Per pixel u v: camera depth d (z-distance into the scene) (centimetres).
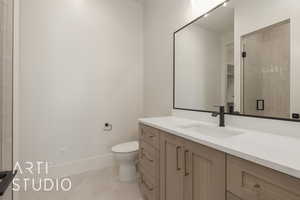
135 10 292
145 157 176
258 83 125
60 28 226
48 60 219
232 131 129
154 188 155
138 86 296
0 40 123
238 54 140
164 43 239
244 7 135
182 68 203
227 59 149
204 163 101
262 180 70
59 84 228
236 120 141
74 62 238
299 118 103
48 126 221
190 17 192
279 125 112
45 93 219
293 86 105
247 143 92
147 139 171
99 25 257
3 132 127
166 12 233
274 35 115
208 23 168
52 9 220
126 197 180
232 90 145
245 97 134
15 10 145
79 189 195
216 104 160
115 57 273
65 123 233
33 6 208
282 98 111
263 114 122
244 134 116
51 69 221
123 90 282
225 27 151
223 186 88
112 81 271
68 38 232
